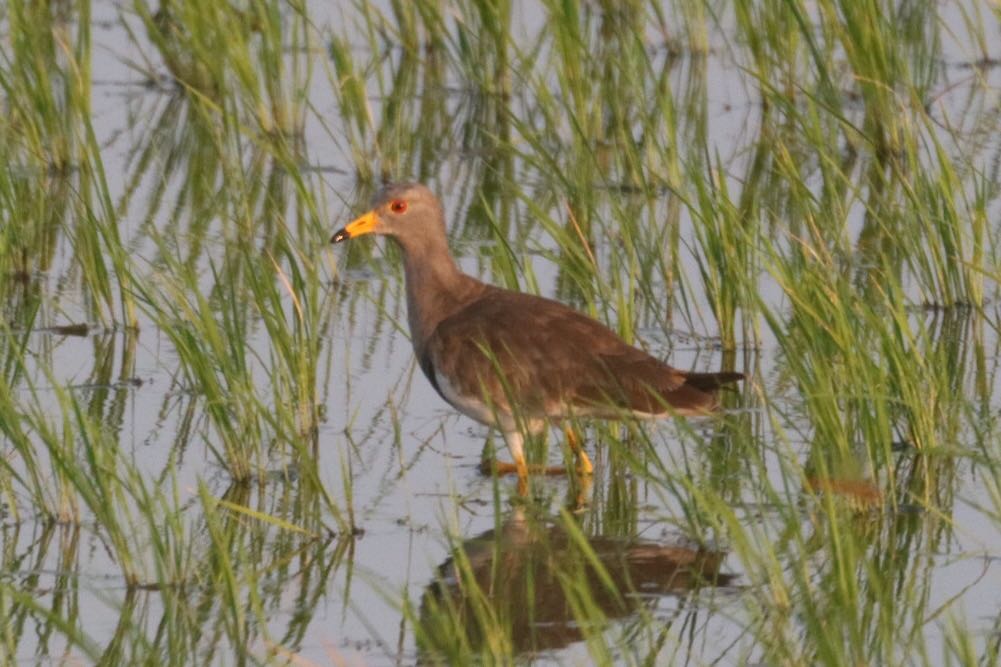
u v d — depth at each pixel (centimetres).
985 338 1568
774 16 2131
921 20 2205
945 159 1609
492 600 1091
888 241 1783
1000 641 1016
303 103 2161
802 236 1758
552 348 1276
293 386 1436
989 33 2391
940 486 1259
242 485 1291
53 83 2191
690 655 1009
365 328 1619
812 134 1870
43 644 1048
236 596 1077
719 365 1523
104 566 1158
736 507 1230
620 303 1444
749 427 1378
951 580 1109
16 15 1997
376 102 2266
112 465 1176
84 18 1991
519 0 2303
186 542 1193
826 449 1256
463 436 1391
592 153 1820
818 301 1370
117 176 2011
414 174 2031
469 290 1361
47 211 1898
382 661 1014
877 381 1287
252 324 1612
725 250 1523
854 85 2212
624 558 1150
